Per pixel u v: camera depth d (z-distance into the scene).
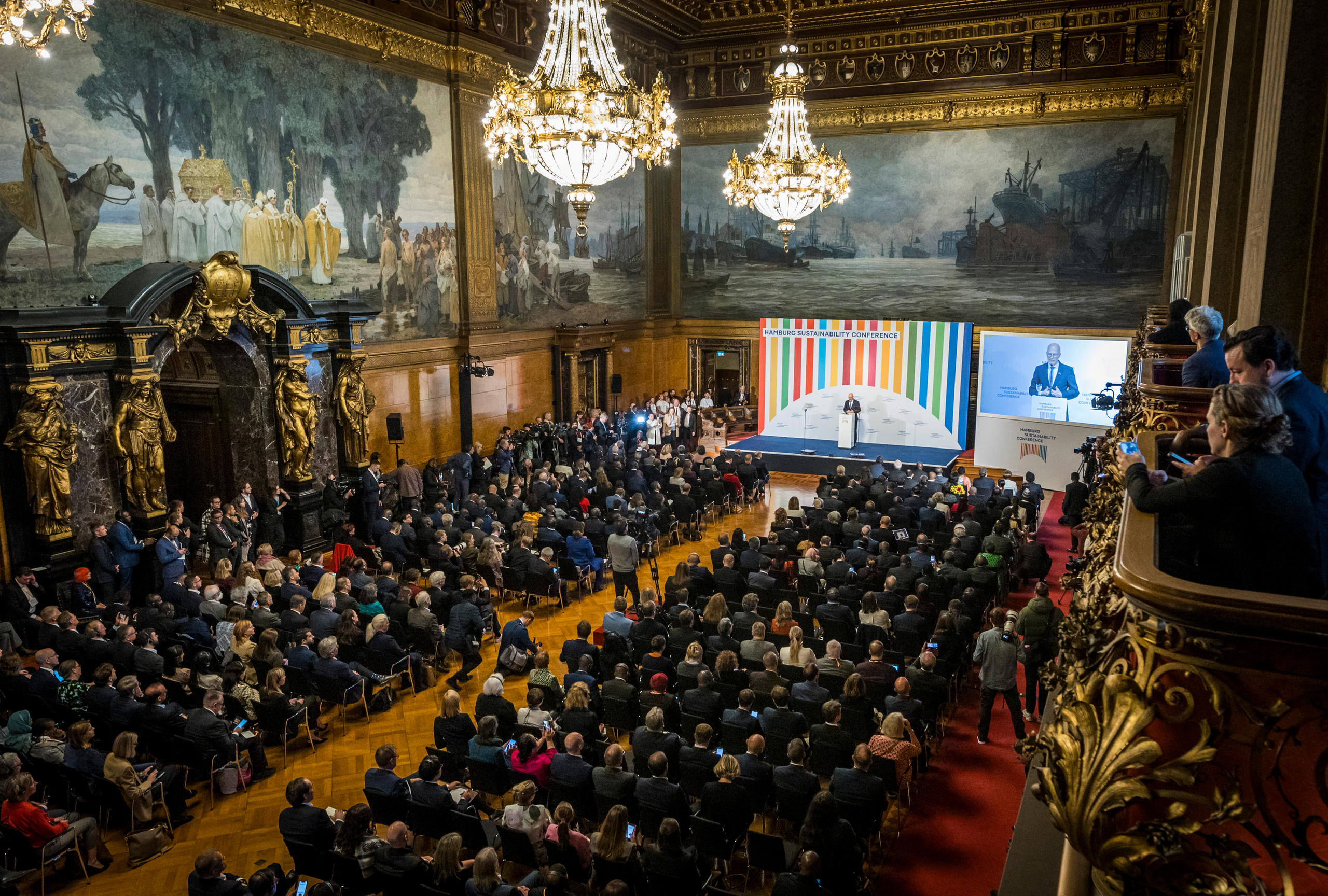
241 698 9.68
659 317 30.59
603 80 8.69
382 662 10.89
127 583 13.22
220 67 15.55
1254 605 1.75
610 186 27.86
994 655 9.92
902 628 10.80
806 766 8.66
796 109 14.73
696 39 29.20
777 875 7.23
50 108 12.98
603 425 24.67
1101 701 2.06
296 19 16.91
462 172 21.56
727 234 30.22
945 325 25.62
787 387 28.08
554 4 9.07
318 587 12.07
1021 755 2.36
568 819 6.91
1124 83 24.78
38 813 7.43
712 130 29.58
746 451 26.77
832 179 14.87
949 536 15.39
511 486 18.38
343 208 18.45
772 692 8.97
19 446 12.23
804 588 13.12
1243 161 7.39
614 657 10.64
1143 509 2.34
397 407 20.36
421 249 20.72
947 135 27.14
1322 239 4.60
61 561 12.67
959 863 8.02
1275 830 1.81
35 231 12.89
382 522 15.16
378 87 19.08
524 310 24.53
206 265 14.49
